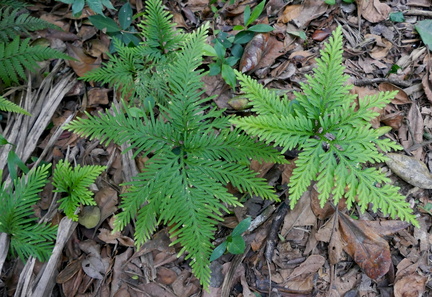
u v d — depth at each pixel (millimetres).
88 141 718
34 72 708
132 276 638
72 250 649
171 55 688
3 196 624
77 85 758
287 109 595
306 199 671
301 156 553
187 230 559
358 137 556
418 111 740
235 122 543
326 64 579
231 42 783
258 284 639
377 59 797
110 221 664
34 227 626
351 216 665
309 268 645
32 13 814
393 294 627
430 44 793
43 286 610
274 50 791
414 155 711
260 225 666
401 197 532
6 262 636
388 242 659
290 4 844
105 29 800
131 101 696
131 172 687
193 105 609
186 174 585
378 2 831
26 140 706
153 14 674
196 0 847
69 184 634
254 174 585
